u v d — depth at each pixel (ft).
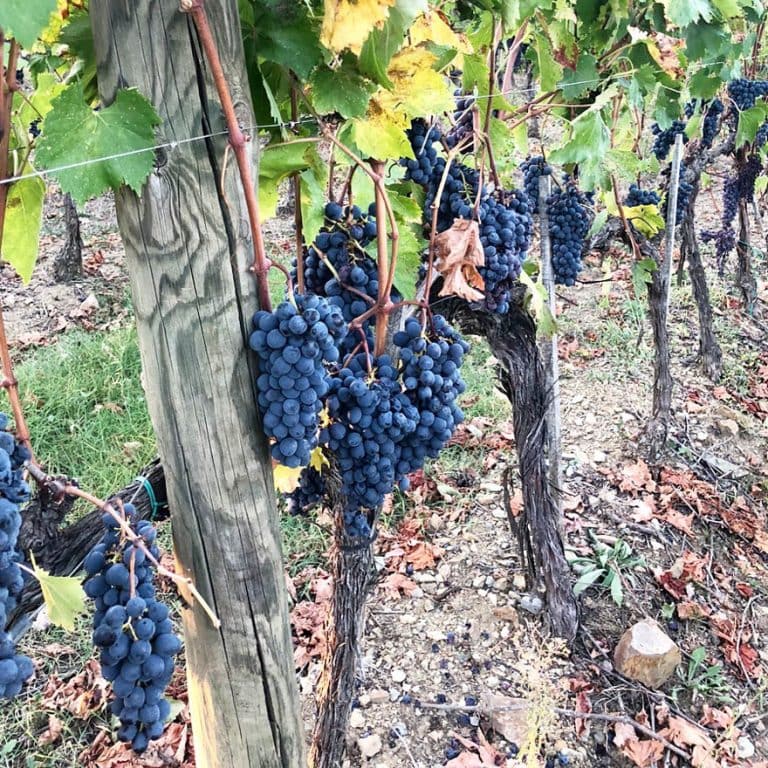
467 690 10.55
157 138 3.62
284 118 5.57
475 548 13.02
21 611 4.67
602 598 12.11
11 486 3.90
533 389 10.06
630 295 21.30
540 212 10.37
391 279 5.51
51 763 9.66
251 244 4.12
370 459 5.54
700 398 17.35
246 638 4.94
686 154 15.47
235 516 4.55
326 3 4.20
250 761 5.38
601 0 8.62
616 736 9.91
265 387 4.26
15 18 2.59
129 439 15.23
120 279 22.66
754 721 10.43
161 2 3.43
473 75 7.37
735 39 13.34
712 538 13.48
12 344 18.84
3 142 3.88
